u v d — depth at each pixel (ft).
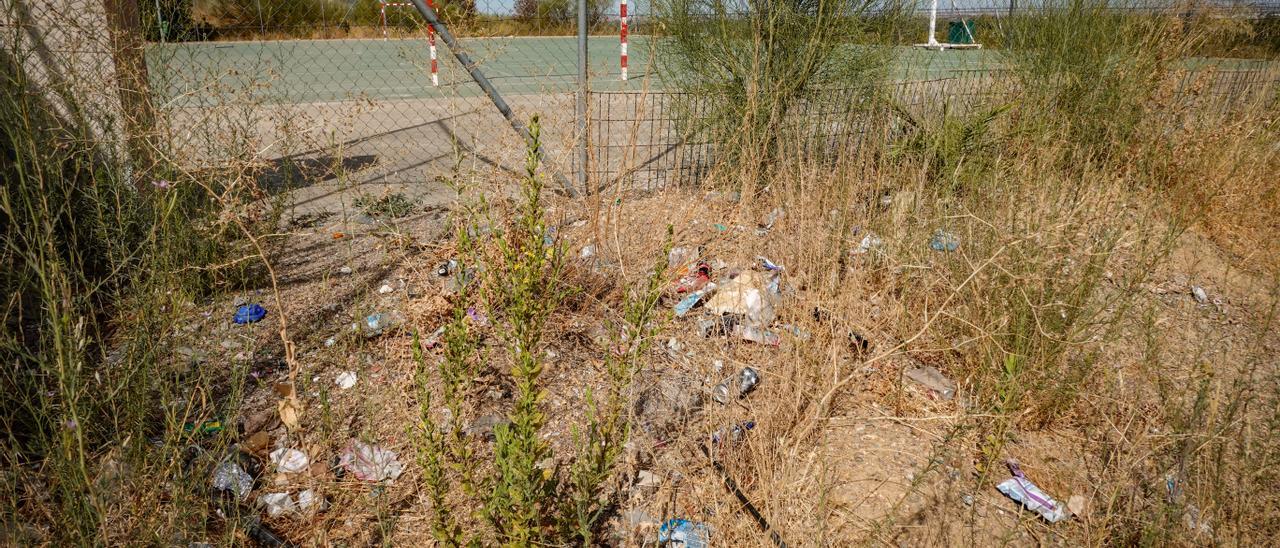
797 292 12.61
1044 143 17.10
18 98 10.58
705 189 17.67
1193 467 8.82
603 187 19.43
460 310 9.39
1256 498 8.76
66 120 13.30
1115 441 10.04
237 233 14.61
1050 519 8.98
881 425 10.69
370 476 9.42
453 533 7.76
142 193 13.23
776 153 17.76
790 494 8.60
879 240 14.46
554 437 10.30
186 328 11.90
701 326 12.75
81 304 9.19
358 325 11.64
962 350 11.65
